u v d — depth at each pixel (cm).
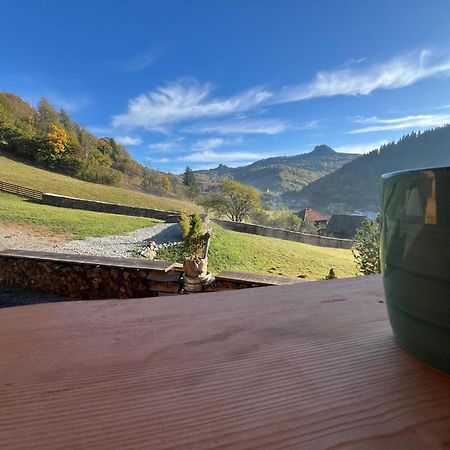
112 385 36
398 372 38
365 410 32
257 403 33
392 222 38
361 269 461
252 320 55
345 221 3325
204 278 378
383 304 63
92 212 1564
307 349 44
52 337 47
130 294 436
